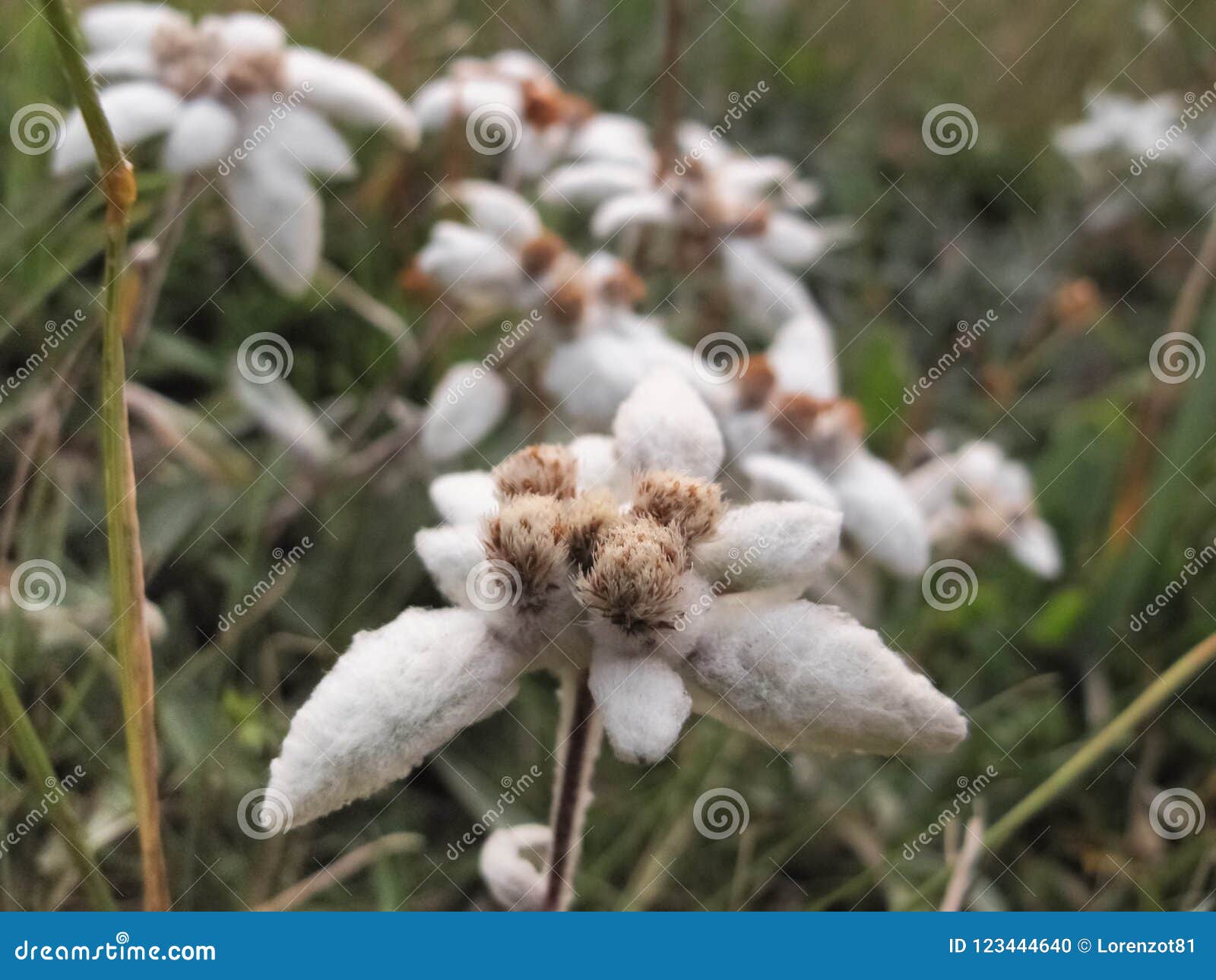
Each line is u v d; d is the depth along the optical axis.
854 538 0.21
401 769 0.15
